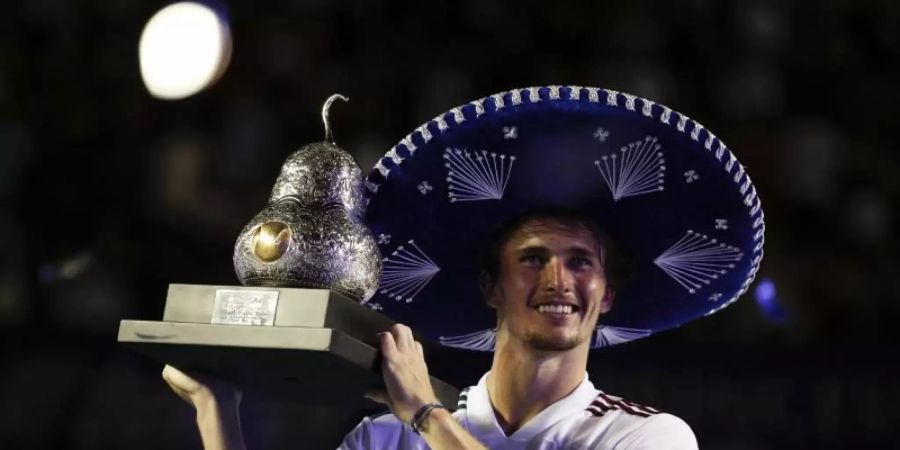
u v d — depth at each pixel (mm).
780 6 28094
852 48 27938
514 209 10492
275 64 27047
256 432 17750
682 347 18062
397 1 28141
